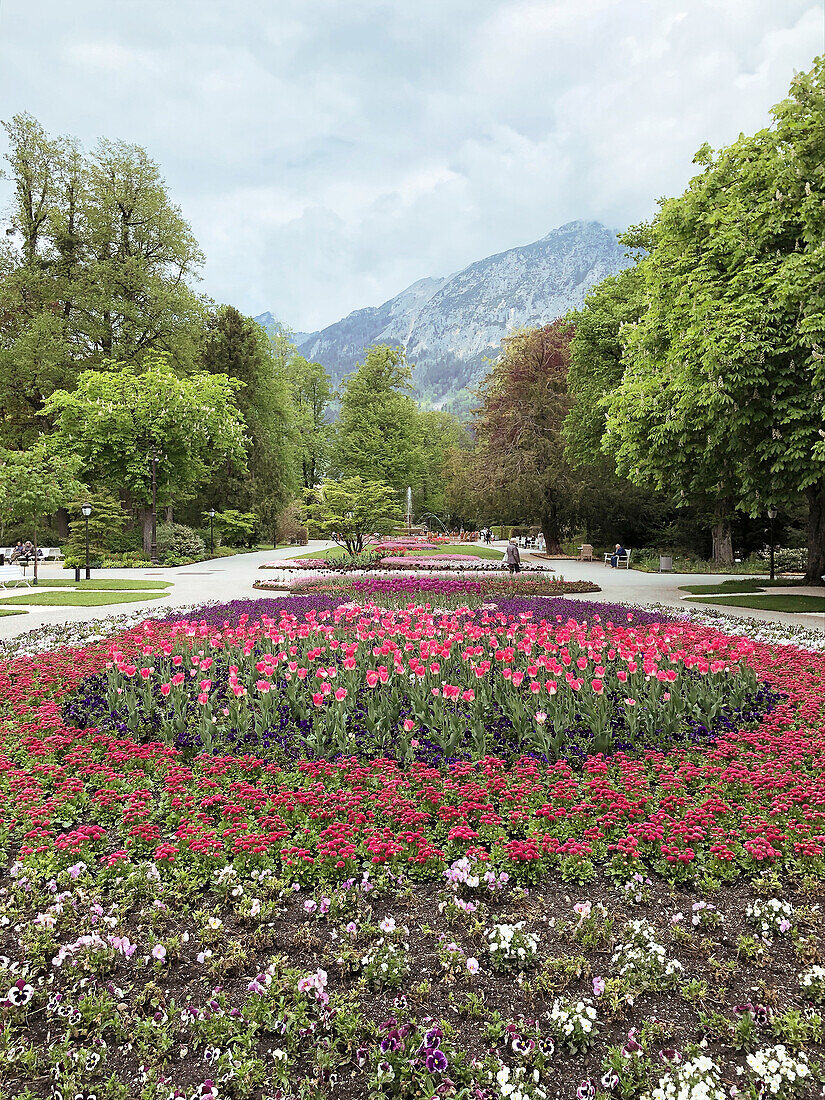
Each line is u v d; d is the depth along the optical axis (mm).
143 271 37625
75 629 12633
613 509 35438
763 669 8211
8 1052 2795
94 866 4211
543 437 35875
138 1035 2910
